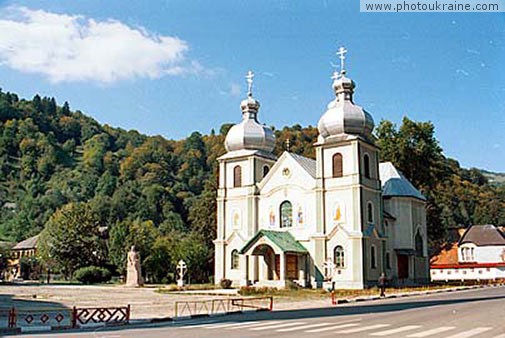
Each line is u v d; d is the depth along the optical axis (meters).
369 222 57.84
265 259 60.28
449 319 22.72
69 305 36.72
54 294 50.25
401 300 38.59
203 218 91.25
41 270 102.56
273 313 29.72
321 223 58.16
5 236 152.75
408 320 22.64
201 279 88.56
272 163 67.12
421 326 20.33
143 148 179.25
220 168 67.06
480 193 130.25
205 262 88.06
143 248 86.69
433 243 88.50
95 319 26.84
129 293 52.19
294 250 57.53
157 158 174.75
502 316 23.75
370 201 58.56
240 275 61.69
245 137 66.56
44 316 26.59
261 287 53.25
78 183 172.50
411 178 80.00
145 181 158.50
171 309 33.78
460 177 136.38
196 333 19.56
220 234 65.62
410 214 64.56
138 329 22.03
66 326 23.64
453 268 91.62
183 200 147.88
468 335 17.64
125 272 86.19
